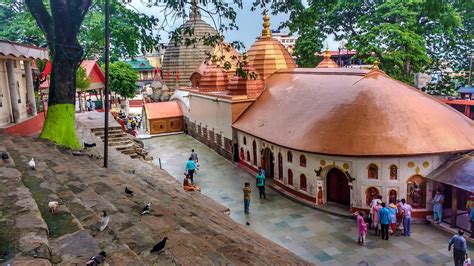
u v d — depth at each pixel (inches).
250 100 1172.5
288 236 657.0
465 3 471.8
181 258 193.5
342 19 1518.2
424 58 1218.6
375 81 829.8
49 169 341.1
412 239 633.0
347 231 670.5
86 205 252.7
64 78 577.9
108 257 171.0
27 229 184.2
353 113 774.5
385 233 630.5
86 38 1128.8
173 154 1301.7
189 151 1344.7
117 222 224.2
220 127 1262.3
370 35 1224.8
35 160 378.6
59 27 560.7
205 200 466.9
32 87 784.9
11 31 1125.1
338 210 753.6
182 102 1679.4
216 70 1433.3
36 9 567.2
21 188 254.5
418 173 708.0
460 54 1493.6
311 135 798.5
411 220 703.7
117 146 738.2
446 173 680.4
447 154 711.7
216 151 1320.1
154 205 292.2
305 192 815.7
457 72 1579.7
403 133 725.3
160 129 1673.2
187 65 2127.2
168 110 1692.9
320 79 972.6
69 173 339.9
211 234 265.7
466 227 654.5
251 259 227.8
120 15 700.7
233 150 1165.7
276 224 708.7
